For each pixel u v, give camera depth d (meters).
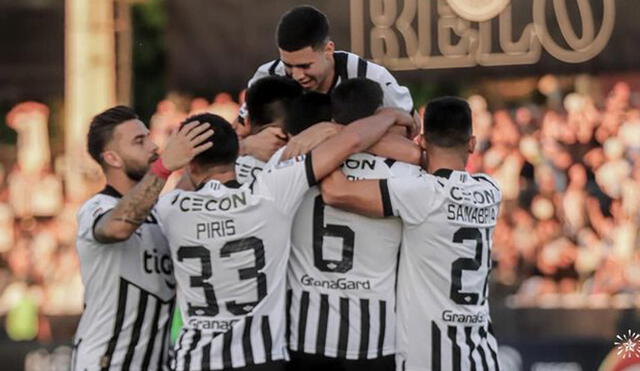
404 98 17.91
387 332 16.59
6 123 38.47
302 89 17.33
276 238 16.23
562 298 30.56
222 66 31.02
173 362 16.61
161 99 38.28
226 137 16.33
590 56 30.17
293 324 16.59
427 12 30.33
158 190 16.06
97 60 33.50
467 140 16.66
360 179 16.47
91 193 34.19
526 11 30.17
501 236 32.12
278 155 16.50
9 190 35.72
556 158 32.66
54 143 38.00
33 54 33.38
